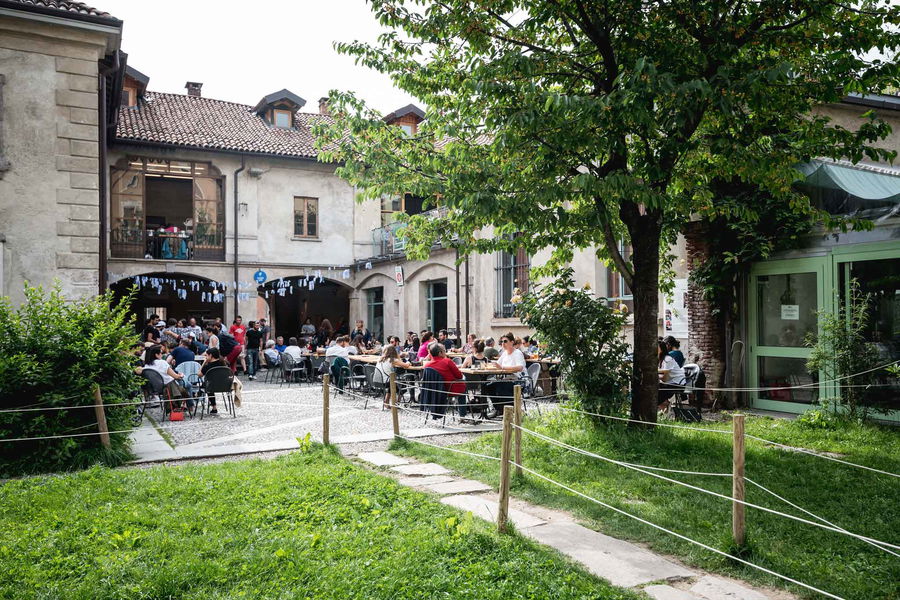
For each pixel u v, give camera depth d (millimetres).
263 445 8875
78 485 6449
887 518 5406
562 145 7469
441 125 9188
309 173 26469
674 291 13156
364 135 9414
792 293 11352
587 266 15523
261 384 18281
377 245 27422
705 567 4426
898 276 9781
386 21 8562
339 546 4699
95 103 12805
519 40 8625
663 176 7586
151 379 11094
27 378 7570
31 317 8102
